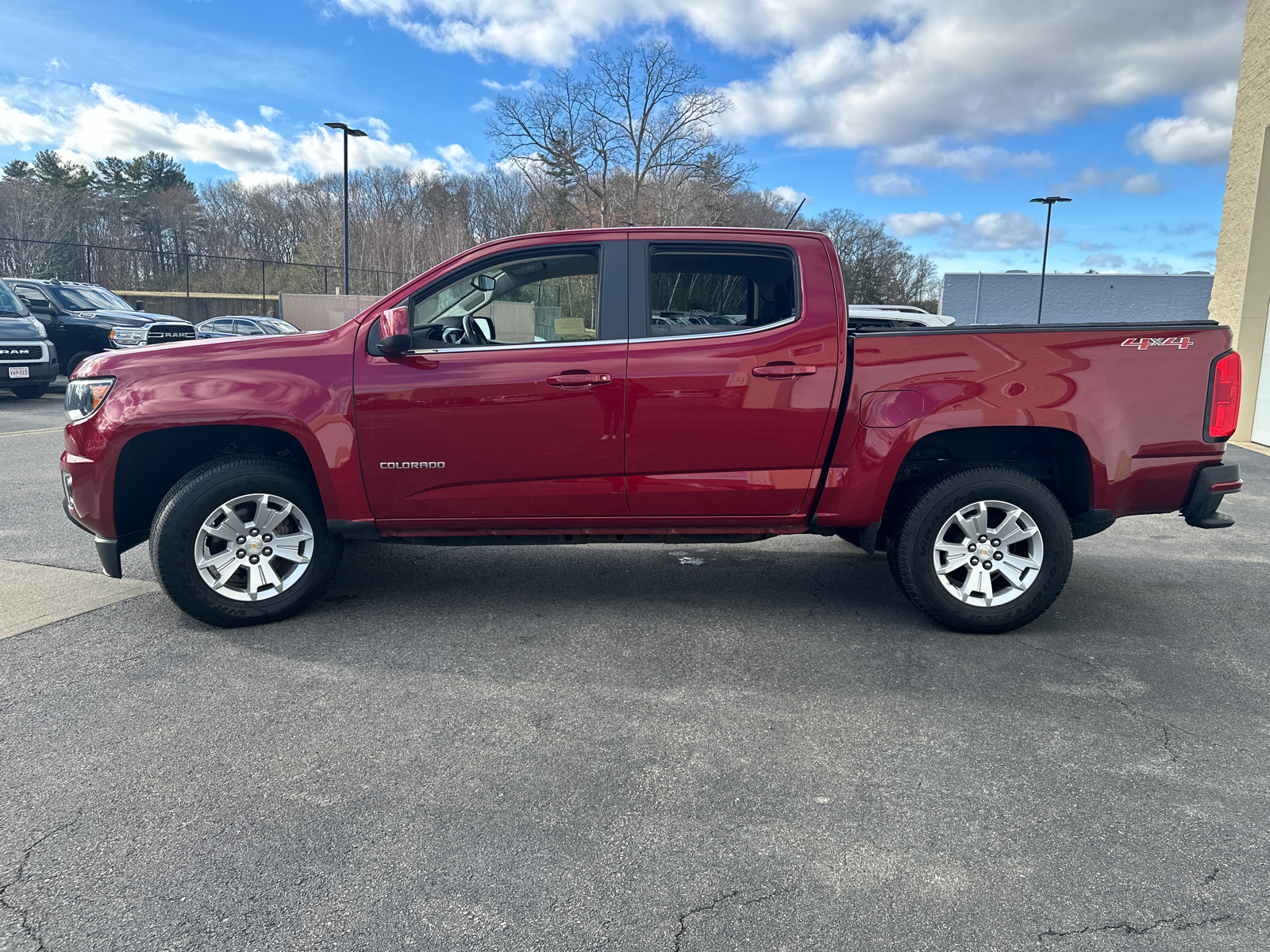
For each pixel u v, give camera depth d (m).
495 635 3.86
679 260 3.87
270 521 3.88
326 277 41.34
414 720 2.99
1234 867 2.16
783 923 1.95
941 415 3.75
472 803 2.46
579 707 3.11
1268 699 3.21
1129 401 3.76
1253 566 5.26
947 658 3.61
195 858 2.18
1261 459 10.08
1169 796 2.51
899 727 2.95
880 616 4.20
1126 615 4.25
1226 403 3.79
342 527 3.89
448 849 2.23
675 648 3.71
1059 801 2.48
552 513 3.92
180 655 3.57
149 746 2.78
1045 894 2.05
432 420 3.77
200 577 3.78
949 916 1.97
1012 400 3.74
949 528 3.89
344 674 3.40
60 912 1.96
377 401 3.75
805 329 3.81
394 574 4.89
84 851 2.20
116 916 1.95
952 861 2.19
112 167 72.00
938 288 57.59
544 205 39.22
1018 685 3.33
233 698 3.15
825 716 3.04
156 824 2.33
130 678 3.33
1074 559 5.42
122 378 3.74
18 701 3.10
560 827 2.34
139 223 64.31
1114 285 54.16
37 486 7.20
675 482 3.87
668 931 1.92
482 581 4.77
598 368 3.77
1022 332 3.75
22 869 2.12
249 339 3.89
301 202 60.81
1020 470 4.09
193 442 4.07
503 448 3.80
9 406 13.22
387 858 2.19
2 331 12.88
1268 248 11.38
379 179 59.34
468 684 3.31
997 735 2.89
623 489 3.87
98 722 2.94
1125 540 5.97
